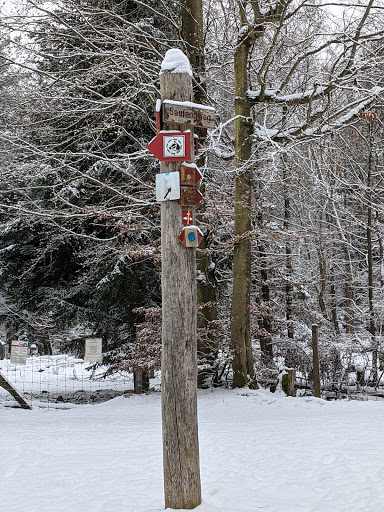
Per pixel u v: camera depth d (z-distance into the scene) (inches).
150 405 487.2
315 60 644.1
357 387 581.0
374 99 508.4
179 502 187.5
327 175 714.2
